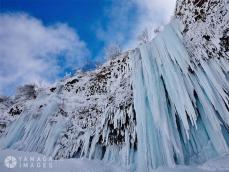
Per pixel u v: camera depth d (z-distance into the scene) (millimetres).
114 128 8453
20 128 11625
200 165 5727
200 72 6875
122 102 8750
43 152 9562
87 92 10797
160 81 7438
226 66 6512
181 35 7633
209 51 6938
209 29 7141
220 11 7027
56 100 11383
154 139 6590
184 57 7125
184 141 6406
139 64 8344
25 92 14727
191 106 6293
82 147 9000
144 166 6301
